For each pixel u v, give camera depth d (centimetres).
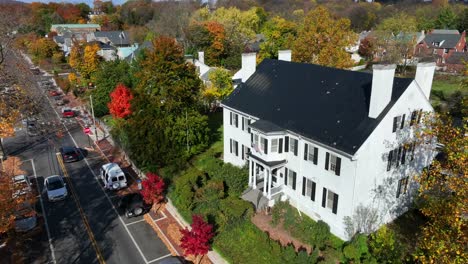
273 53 7825
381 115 2223
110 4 17412
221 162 3503
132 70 5484
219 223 2572
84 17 16050
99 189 3388
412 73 6694
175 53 3609
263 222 2612
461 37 8044
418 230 2500
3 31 4231
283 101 2953
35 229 2738
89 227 2767
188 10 12038
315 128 2511
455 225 1581
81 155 4250
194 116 3734
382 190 2441
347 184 2259
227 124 3450
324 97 2709
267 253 2194
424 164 2714
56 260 2388
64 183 3394
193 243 2239
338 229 2398
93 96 5678
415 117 2445
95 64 7075
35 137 4931
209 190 2814
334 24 5731
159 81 3559
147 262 2356
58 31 12812
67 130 5228
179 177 3131
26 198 2617
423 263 1673
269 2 15675
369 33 9694
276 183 2906
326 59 5394
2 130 3278
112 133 4466
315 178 2511
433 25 10344
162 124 3509
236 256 2258
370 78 2541
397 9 13338
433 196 1919
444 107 4822
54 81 8219
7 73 4488
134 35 11338
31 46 10100
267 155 2711
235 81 5272
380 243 2172
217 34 8356
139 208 2909
